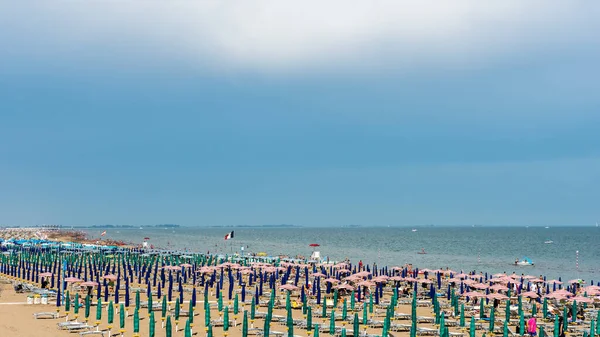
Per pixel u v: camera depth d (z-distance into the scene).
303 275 81.75
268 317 39.19
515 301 60.66
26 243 138.88
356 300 58.53
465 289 65.06
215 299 59.75
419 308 56.91
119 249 134.25
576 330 46.75
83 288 64.81
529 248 198.00
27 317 47.88
